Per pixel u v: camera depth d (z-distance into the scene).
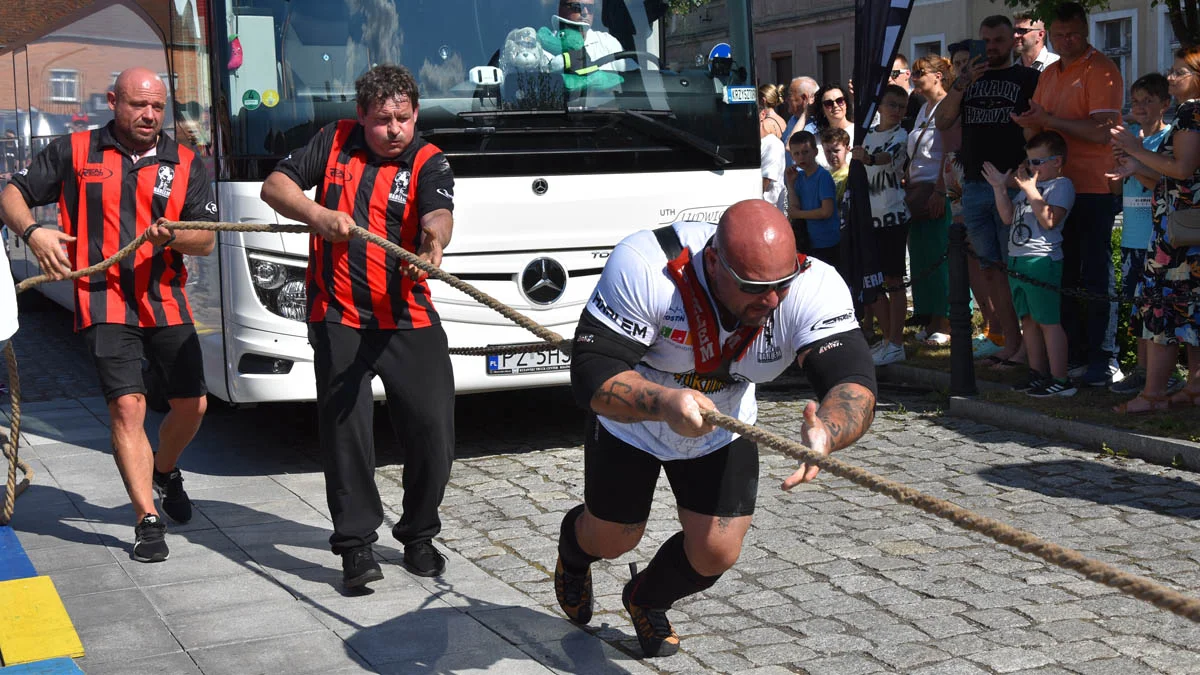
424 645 4.52
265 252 6.84
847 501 6.18
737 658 4.36
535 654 4.42
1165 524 5.67
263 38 6.80
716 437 3.89
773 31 31.81
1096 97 7.76
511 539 5.80
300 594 5.09
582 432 7.94
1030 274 7.62
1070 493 6.19
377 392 7.52
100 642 4.60
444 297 7.01
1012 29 8.38
